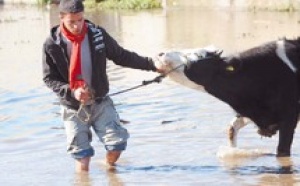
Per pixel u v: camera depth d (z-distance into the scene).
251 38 28.58
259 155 10.84
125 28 39.09
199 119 13.49
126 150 11.19
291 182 9.31
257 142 11.62
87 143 9.80
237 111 10.87
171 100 15.66
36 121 13.86
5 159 10.92
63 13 9.15
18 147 11.72
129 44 29.28
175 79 10.59
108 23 44.28
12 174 10.01
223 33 31.91
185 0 58.28
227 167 10.15
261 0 48.25
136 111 14.52
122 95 16.53
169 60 10.29
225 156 10.72
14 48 29.78
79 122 9.68
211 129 12.55
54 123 13.59
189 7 56.41
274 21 37.25
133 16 50.44
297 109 10.70
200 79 10.54
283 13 43.81
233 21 39.12
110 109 9.80
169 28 37.03
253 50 10.76
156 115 14.02
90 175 9.78
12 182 9.56
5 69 22.45
